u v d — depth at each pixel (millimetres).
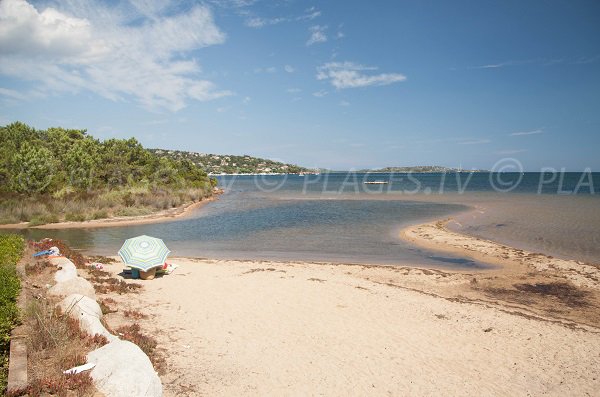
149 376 6391
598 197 51812
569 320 12250
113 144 59781
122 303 11773
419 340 10156
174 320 10727
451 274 17016
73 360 6711
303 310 12016
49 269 12922
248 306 12211
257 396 7219
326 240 25125
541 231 26875
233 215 37969
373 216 35969
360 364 8719
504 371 8750
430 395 7633
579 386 8250
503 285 15609
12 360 6492
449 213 37281
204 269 17156
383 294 13859
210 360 8477
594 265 18219
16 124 65438
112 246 23406
